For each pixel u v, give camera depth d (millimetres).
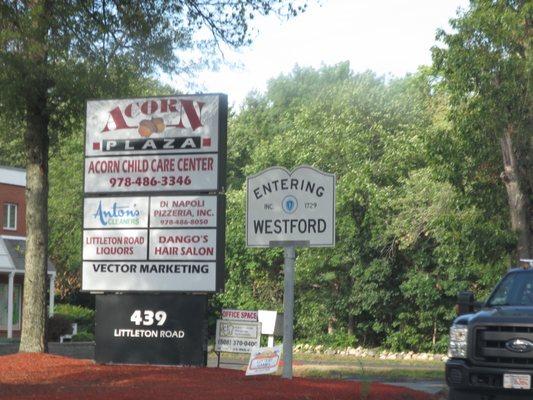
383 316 45625
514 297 13703
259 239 18203
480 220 28797
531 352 12344
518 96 26156
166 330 18938
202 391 14562
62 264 54562
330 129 45906
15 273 43250
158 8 19453
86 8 18922
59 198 52062
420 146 42219
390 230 42219
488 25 25734
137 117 19438
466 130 27125
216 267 18719
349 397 15133
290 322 17875
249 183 18344
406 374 27828
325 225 17812
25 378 16609
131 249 19266
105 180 19562
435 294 42844
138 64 20250
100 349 19281
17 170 44875
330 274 45156
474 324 12734
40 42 18469
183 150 19094
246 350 18875
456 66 26156
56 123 21797
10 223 44312
